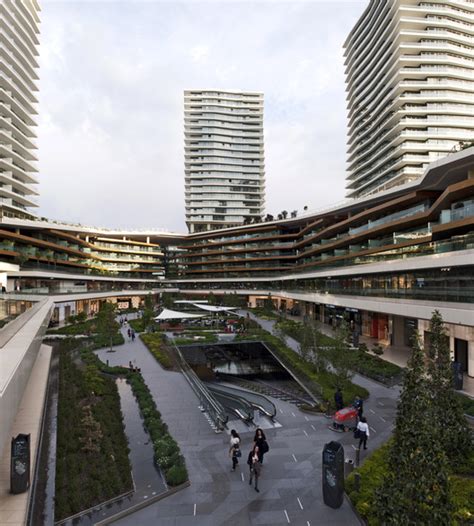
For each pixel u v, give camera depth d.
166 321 50.88
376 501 8.02
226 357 36.44
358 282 37.88
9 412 8.55
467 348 24.55
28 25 68.81
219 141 126.62
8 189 61.75
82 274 60.81
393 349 32.78
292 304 68.88
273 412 17.86
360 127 78.19
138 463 13.09
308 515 10.05
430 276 25.41
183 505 10.56
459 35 67.44
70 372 23.34
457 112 62.81
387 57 71.19
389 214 40.44
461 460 12.05
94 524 9.68
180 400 19.94
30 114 71.12
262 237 82.44
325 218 61.06
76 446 13.59
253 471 11.75
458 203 25.73
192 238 102.38
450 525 7.31
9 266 40.69
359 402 16.97
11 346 13.02
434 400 12.62
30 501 10.48
